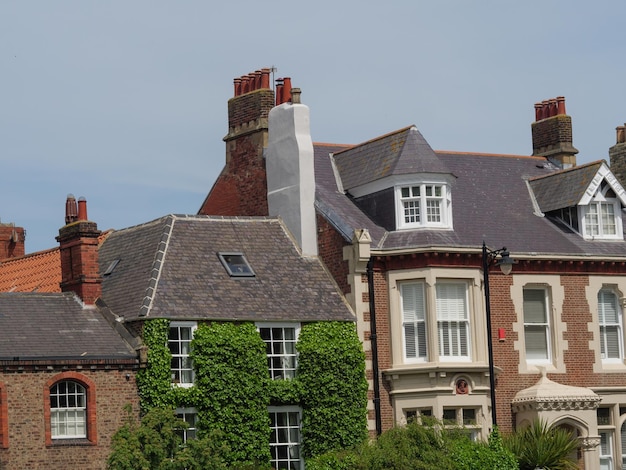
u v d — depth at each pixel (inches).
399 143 3097.9
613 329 3179.1
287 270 2999.5
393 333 2952.8
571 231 3225.9
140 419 2684.5
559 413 2992.1
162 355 2714.1
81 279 2834.6
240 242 3021.7
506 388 3014.3
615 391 3122.5
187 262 2898.6
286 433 2856.8
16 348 2615.7
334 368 2881.4
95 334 2733.8
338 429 2861.7
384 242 3011.8
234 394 2763.3
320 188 3139.8
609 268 3171.8
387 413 2938.0
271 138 3193.9
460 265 2989.7
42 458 2586.1
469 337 2987.2
